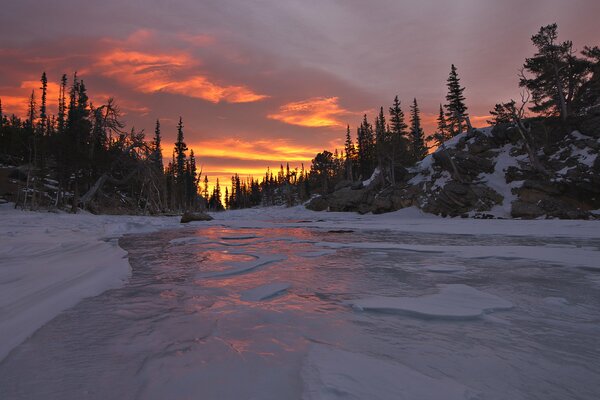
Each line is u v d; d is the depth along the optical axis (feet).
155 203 179.32
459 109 171.01
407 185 141.38
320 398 7.39
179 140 245.45
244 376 8.77
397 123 213.46
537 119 121.19
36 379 8.63
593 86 116.06
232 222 108.47
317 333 12.37
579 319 14.01
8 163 165.07
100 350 10.60
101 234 58.08
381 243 43.93
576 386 8.42
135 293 18.35
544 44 118.01
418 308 15.02
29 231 51.96
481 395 7.87
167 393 7.88
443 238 50.42
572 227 62.28
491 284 20.47
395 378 8.49
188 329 12.68
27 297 16.78
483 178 114.32
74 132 120.06
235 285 20.36
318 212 175.11
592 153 94.94
